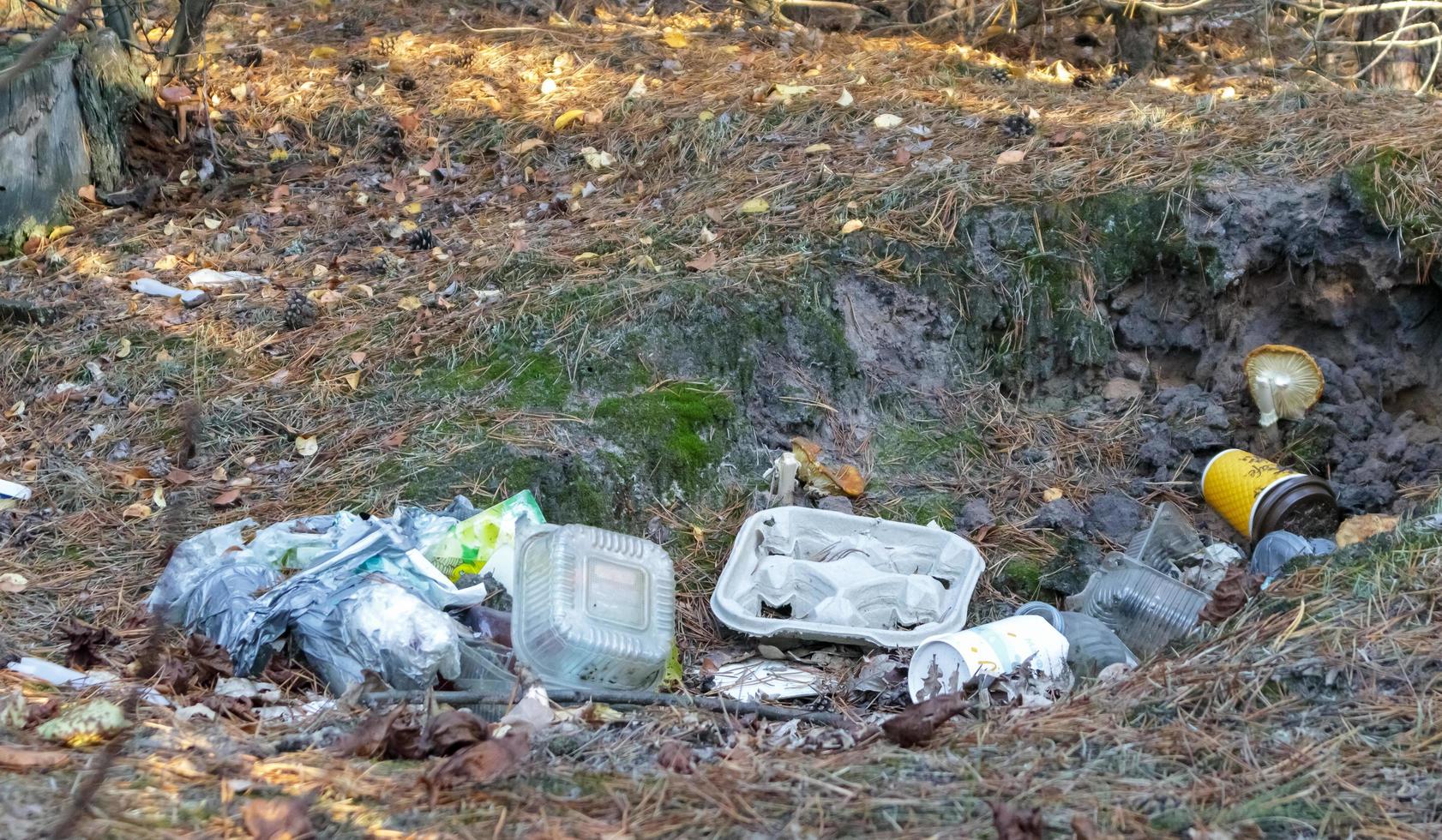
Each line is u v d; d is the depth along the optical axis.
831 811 2.70
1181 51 8.26
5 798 2.54
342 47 8.06
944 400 5.65
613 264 5.71
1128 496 5.37
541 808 2.67
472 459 4.72
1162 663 3.48
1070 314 5.82
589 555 3.87
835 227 5.88
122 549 4.32
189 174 6.73
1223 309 5.84
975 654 3.72
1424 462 5.44
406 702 3.40
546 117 7.04
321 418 4.95
